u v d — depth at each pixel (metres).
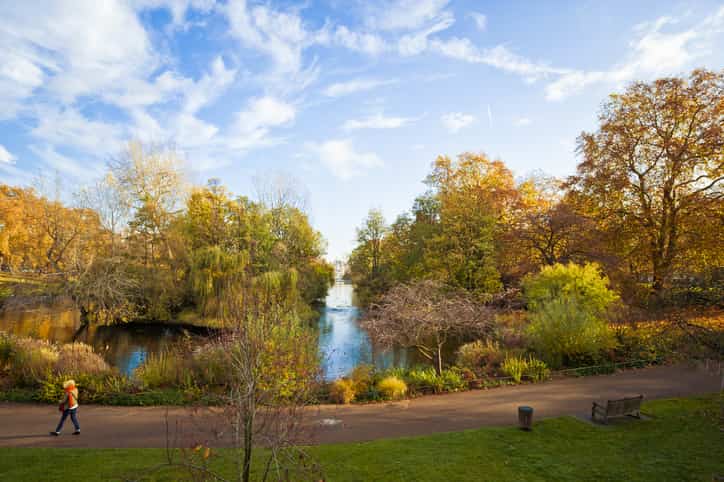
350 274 65.88
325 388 13.69
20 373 13.86
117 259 30.05
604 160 26.19
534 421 10.66
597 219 27.58
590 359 16.86
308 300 39.62
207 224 36.88
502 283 29.77
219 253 28.98
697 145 23.08
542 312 18.02
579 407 12.01
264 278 28.55
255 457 8.00
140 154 35.84
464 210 30.47
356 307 47.78
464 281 28.42
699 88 23.06
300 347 11.25
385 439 9.56
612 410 10.34
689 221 23.05
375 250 54.12
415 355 22.34
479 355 17.48
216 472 7.11
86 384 13.08
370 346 24.45
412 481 7.19
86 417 11.24
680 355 11.53
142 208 35.03
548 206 35.47
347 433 10.16
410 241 38.31
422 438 9.52
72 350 15.47
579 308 18.80
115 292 28.88
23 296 28.45
